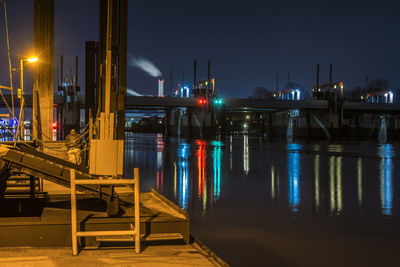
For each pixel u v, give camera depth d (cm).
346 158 3859
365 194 1639
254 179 2119
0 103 7988
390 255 840
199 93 10656
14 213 792
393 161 3497
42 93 1525
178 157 3747
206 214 1233
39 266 500
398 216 1212
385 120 12756
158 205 830
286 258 823
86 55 1800
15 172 909
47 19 1532
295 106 10700
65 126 9269
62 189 1097
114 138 638
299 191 1711
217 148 5575
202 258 550
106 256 552
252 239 960
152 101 9956
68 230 609
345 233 1017
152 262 529
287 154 4381
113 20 1246
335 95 10700
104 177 649
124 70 1248
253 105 10456
